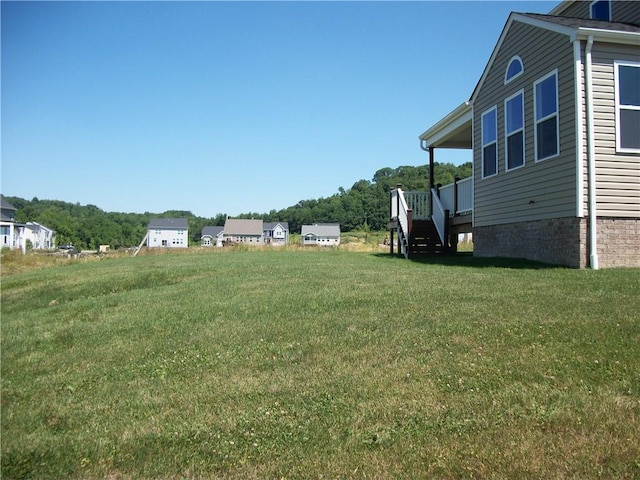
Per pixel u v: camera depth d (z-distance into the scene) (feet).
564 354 13.58
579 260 29.76
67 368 17.61
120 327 22.16
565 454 9.16
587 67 30.12
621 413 10.41
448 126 51.08
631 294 19.85
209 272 38.14
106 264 55.93
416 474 9.03
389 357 14.76
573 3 43.24
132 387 15.03
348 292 24.34
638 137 30.71
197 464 10.22
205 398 13.43
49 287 38.55
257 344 17.44
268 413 12.04
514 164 37.73
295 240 262.88
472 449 9.59
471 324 16.89
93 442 11.68
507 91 38.78
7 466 10.96
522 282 24.27
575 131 30.25
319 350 16.07
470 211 46.19
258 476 9.55
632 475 8.49
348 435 10.61
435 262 39.34
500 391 11.82
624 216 30.14
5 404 14.78
